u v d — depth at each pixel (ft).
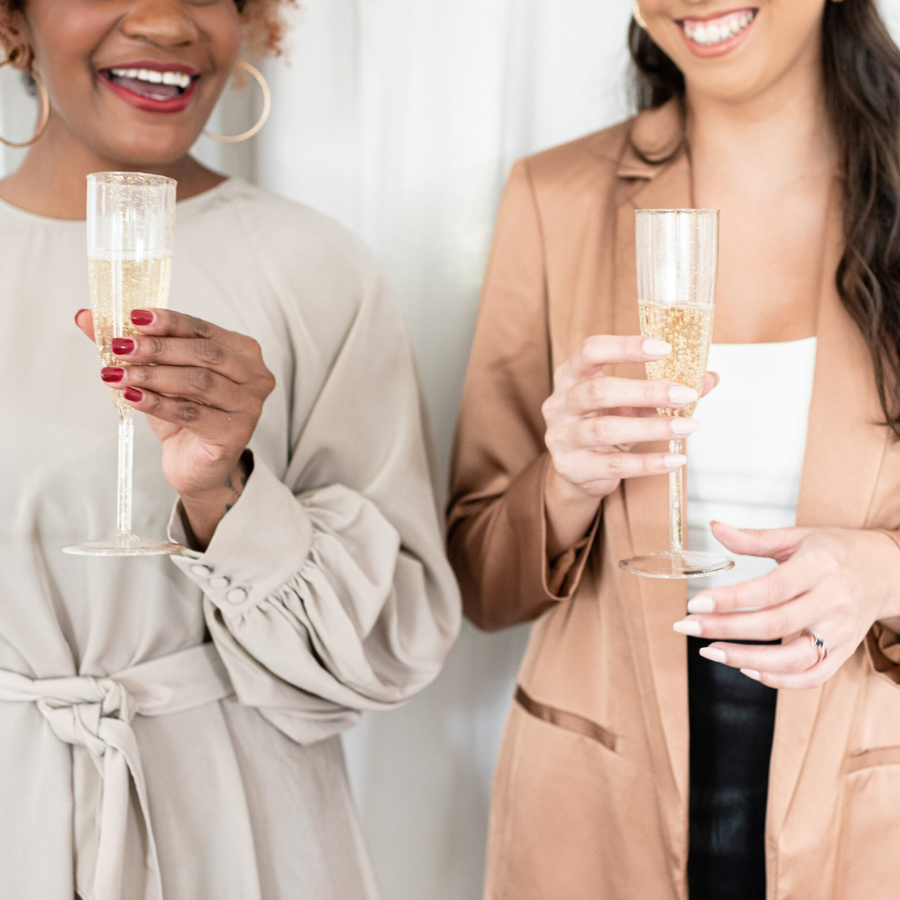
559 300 4.47
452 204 5.70
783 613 3.30
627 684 4.17
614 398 3.29
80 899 3.55
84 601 3.72
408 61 5.61
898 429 3.79
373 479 4.27
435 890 6.01
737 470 4.17
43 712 3.60
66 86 3.67
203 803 3.72
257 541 3.58
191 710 3.79
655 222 3.11
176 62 3.64
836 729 3.85
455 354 5.81
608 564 4.22
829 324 3.96
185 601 3.84
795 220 4.25
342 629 3.76
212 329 3.10
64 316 3.82
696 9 3.86
